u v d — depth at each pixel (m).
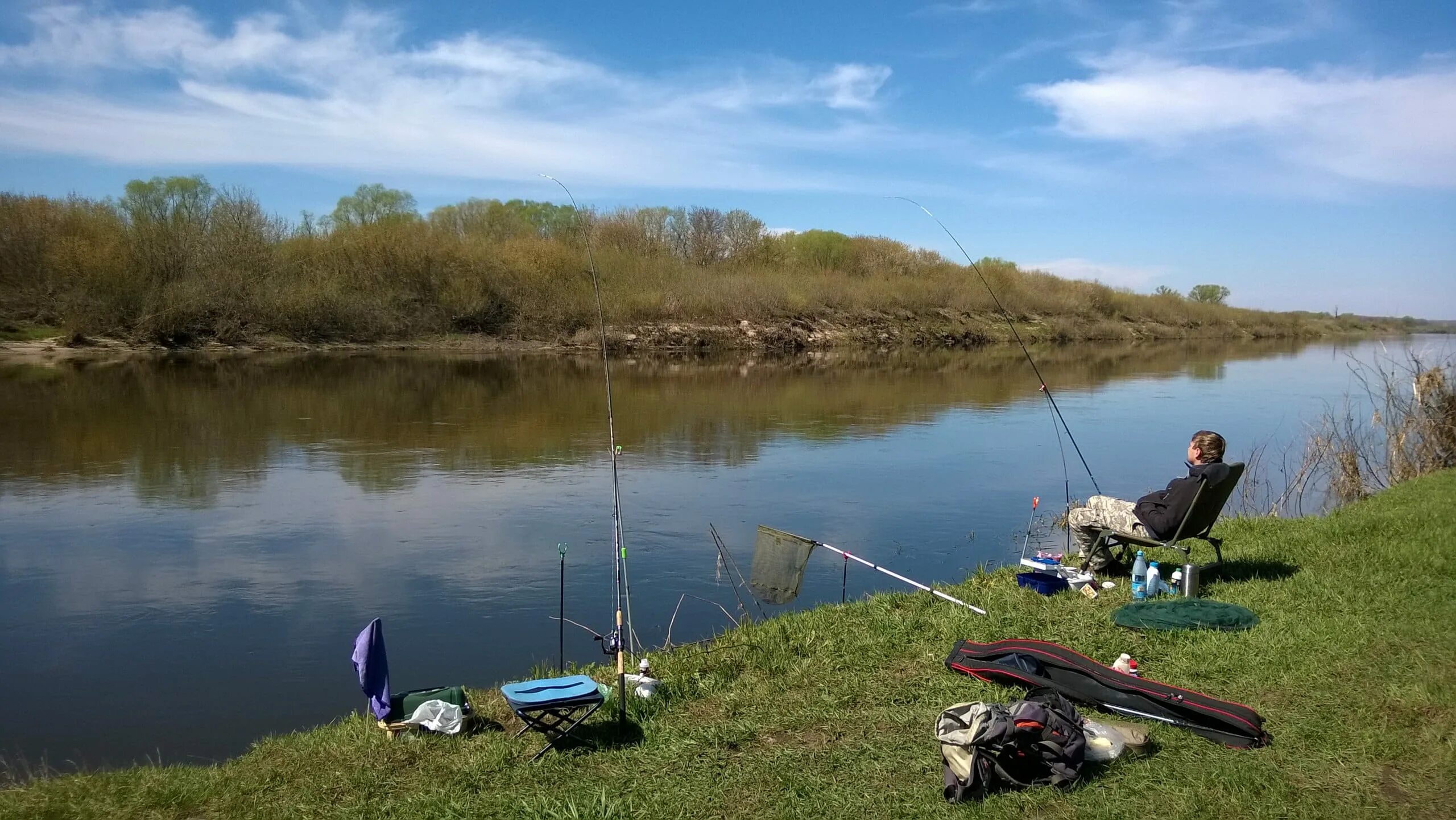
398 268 38.88
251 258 36.12
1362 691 4.58
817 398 23.39
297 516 10.73
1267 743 4.10
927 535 10.25
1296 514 11.92
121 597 7.95
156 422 17.59
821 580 8.60
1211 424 19.58
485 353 36.47
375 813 3.84
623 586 8.31
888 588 8.34
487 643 6.96
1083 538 7.06
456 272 39.62
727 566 8.93
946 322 52.38
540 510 11.10
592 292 40.78
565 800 3.82
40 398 20.45
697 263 52.22
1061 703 4.07
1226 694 4.64
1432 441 12.51
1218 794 3.70
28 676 6.36
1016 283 60.22
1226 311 75.75
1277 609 5.84
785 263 55.47
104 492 11.90
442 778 4.13
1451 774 3.79
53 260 32.78
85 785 4.29
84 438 15.82
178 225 35.25
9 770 5.07
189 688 6.19
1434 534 7.55
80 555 9.15
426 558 9.10
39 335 32.81
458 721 4.57
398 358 33.41
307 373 27.34
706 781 3.97
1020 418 20.05
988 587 6.80
